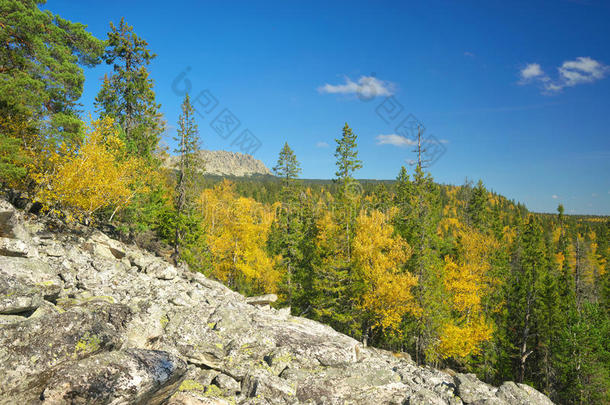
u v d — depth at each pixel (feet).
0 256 32.45
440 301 96.63
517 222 237.86
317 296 114.73
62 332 22.49
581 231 398.83
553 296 132.26
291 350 41.42
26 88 56.49
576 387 106.32
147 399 22.07
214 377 33.78
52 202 57.98
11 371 18.94
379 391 37.01
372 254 94.53
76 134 62.80
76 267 45.85
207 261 121.29
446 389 40.16
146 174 91.15
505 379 127.65
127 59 101.81
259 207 289.53
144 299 43.83
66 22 65.05
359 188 128.67
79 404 18.42
